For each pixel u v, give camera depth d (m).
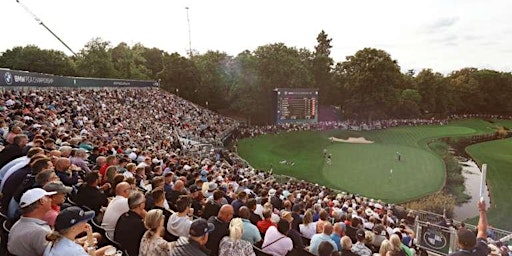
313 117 63.53
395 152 53.41
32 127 16.02
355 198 24.91
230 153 41.38
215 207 9.16
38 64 66.62
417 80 106.06
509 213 32.31
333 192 28.42
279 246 7.52
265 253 7.48
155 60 89.06
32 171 7.05
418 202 32.38
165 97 58.78
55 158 9.17
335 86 90.81
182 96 78.81
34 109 23.30
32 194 4.95
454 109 111.25
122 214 6.56
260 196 15.14
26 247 4.79
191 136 44.62
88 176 7.96
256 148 51.69
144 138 29.81
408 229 18.44
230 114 81.62
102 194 8.02
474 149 64.56
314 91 62.78
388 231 15.02
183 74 78.69
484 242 5.28
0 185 7.94
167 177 12.20
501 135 82.94
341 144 58.34
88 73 67.44
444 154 57.03
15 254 4.84
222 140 49.88
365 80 84.44
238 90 76.25
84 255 4.46
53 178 6.58
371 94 85.12
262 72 77.19
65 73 68.50
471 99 114.62
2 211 7.12
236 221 6.42
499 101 117.62
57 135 16.97
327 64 91.06
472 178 43.72
